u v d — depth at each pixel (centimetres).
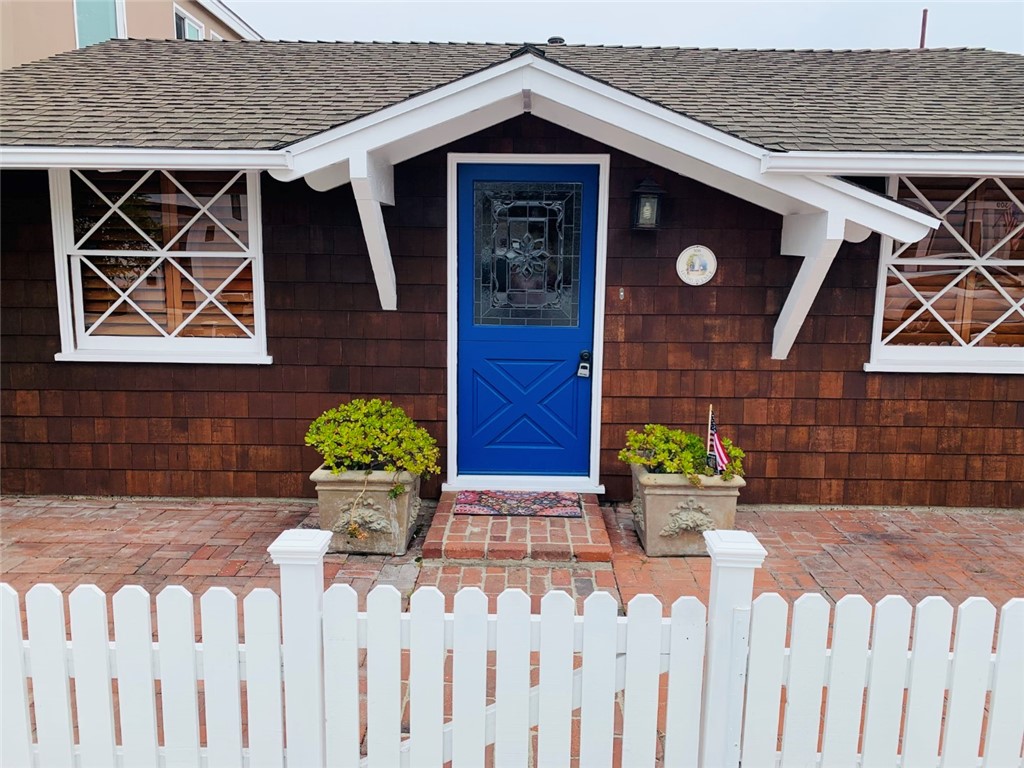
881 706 216
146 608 215
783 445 521
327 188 465
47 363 521
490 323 517
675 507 438
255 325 517
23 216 507
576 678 219
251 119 471
